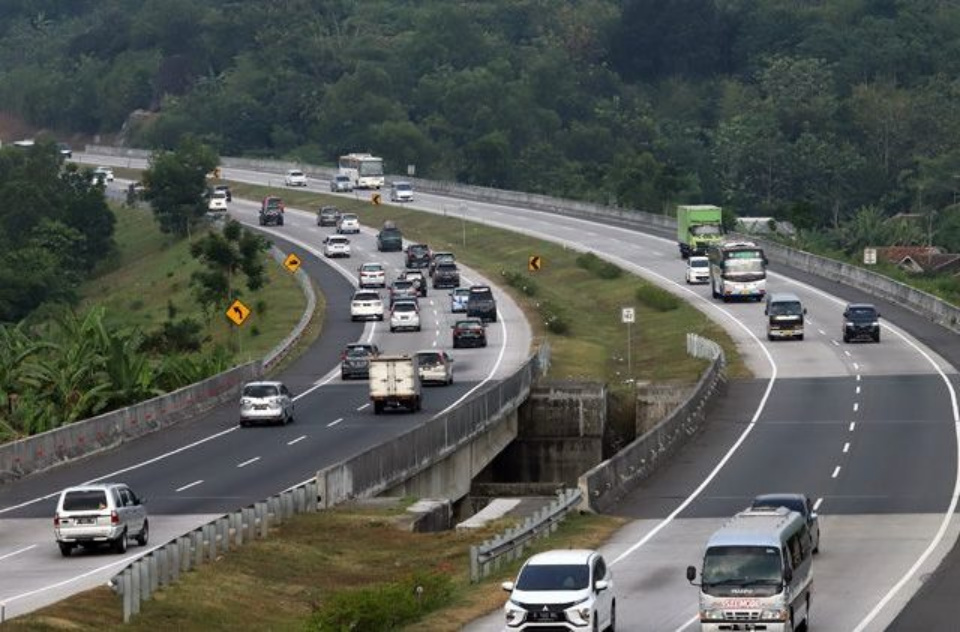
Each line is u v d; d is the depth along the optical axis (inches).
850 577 6141.7
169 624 5502.0
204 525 6451.8
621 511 7775.6
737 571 5019.7
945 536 6919.3
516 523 7436.0
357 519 7357.3
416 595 5767.7
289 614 5905.5
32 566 6407.5
